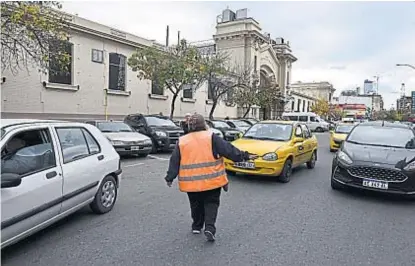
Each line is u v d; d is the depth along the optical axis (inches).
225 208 245.6
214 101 1117.1
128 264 152.6
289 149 350.3
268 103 1424.7
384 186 271.1
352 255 168.1
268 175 334.3
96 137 228.8
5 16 425.7
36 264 150.6
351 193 301.1
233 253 166.7
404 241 189.3
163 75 802.8
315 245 179.3
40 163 170.7
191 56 858.8
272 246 176.6
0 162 149.9
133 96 946.1
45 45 503.8
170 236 187.3
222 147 179.2
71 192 187.5
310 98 2696.9
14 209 148.1
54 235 184.2
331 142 693.9
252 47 1567.4
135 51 885.8
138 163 454.9
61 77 748.0
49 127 184.2
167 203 253.4
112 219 213.8
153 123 599.5
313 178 373.7
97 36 824.9
